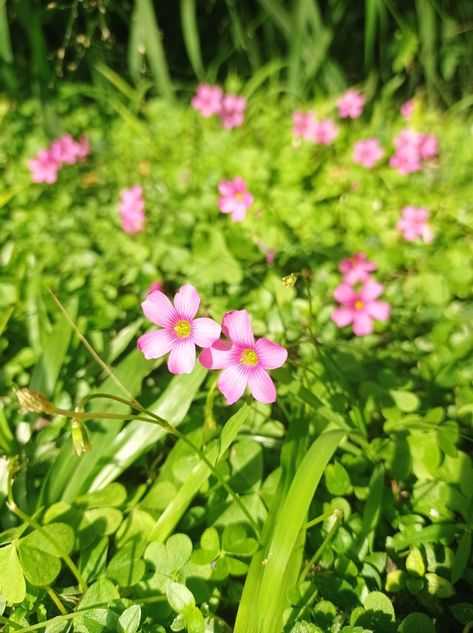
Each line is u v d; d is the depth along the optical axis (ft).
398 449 0.47
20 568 0.37
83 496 0.45
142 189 1.04
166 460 0.49
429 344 0.63
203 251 0.78
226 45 1.55
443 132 1.25
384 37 1.37
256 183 0.99
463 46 1.36
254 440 0.52
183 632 0.37
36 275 0.65
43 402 0.32
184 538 0.41
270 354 0.36
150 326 0.66
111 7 1.26
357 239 0.84
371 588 0.40
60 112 1.30
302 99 1.30
